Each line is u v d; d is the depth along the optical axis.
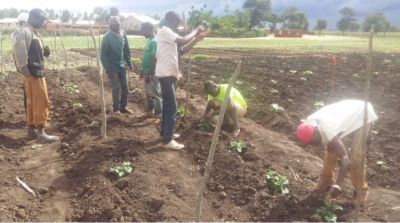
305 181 4.81
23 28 5.73
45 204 4.50
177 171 5.10
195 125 6.55
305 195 4.41
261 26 95.88
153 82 6.79
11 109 7.97
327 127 3.92
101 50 6.98
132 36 49.03
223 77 11.95
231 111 6.31
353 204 4.22
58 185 4.91
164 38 5.33
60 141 6.39
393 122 7.08
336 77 11.77
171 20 5.50
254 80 11.27
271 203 4.24
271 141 6.18
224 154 5.36
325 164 4.33
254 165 5.12
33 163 5.49
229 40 41.19
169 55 5.36
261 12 93.25
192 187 4.76
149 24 6.62
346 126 3.92
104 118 6.01
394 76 11.80
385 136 6.51
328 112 4.12
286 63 15.47
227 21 57.34
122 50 7.21
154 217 4.15
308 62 15.82
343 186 4.66
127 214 4.17
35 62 5.85
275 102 8.73
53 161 5.59
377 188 4.86
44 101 6.14
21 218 4.16
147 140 6.09
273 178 4.61
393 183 4.93
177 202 4.39
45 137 6.28
